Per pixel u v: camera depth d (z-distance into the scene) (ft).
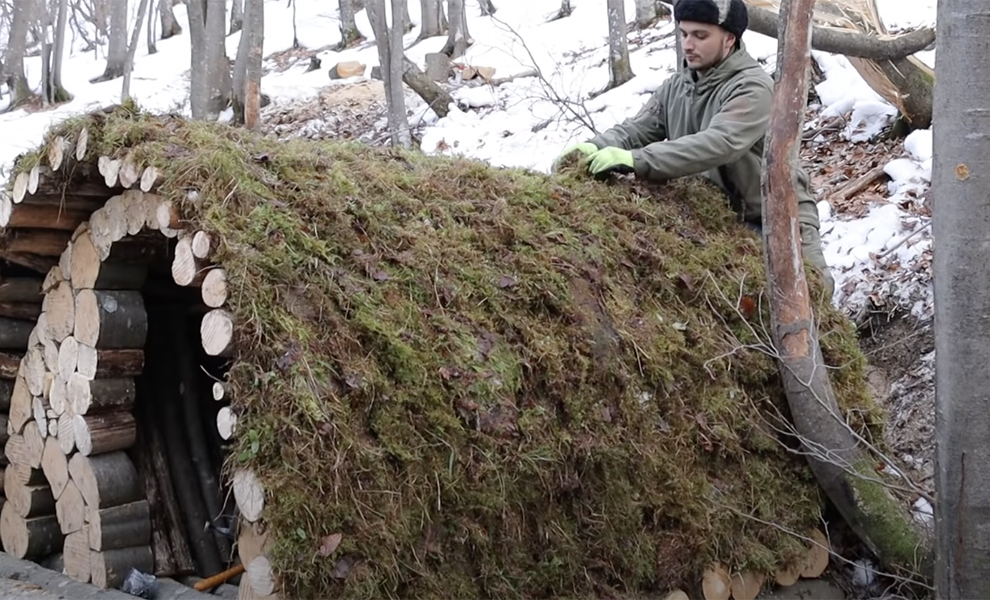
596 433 9.61
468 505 8.39
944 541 9.95
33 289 12.02
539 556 8.96
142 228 9.59
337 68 45.96
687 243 12.41
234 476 7.63
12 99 51.67
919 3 30.53
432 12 56.80
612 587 9.53
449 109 36.37
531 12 58.13
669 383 10.62
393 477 7.99
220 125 10.11
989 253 9.29
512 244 10.67
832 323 12.91
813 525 11.73
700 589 10.32
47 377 11.44
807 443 11.27
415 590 7.95
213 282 7.97
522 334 9.64
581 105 25.64
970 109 9.18
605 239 11.54
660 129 14.49
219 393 7.91
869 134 22.86
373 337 8.42
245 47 37.73
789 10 11.37
